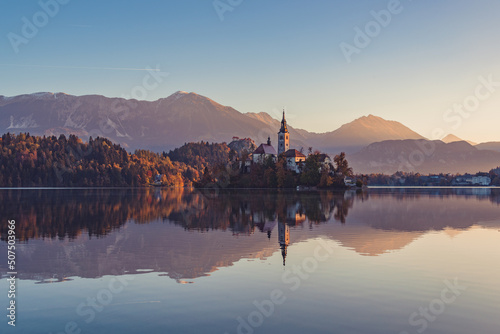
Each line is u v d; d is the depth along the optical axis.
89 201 125.88
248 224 64.50
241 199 137.88
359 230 57.50
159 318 23.25
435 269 33.69
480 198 154.75
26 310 24.56
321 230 57.34
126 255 39.56
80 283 29.97
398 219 72.31
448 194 197.12
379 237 50.94
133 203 116.75
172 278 31.25
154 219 72.06
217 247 43.78
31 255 39.59
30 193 191.75
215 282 30.08
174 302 25.80
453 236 51.91
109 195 173.38
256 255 39.59
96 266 34.97
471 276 31.52
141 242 47.06
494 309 24.38
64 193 194.12
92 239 49.22
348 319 23.00
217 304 25.42
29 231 56.34
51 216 77.19
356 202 120.62
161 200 133.38
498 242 47.12
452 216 78.81
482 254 39.94
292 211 88.38
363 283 29.66
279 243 46.41
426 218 74.25
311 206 103.62
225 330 21.59
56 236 51.69
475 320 22.81
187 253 40.47
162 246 44.41
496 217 77.19
